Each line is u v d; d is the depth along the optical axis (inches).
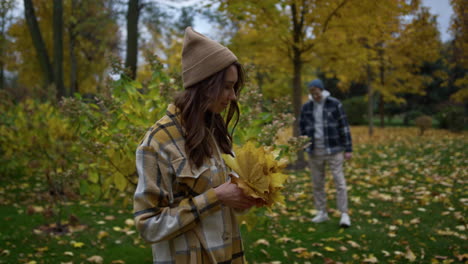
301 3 273.0
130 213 183.3
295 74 307.7
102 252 131.7
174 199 47.9
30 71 429.4
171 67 118.2
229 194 46.1
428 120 510.9
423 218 168.2
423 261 123.3
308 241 146.2
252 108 115.1
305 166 306.5
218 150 52.3
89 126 111.1
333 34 279.4
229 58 48.6
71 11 390.0
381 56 442.0
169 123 48.7
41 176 264.1
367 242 143.2
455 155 314.7
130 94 110.0
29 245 135.4
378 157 346.6
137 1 246.8
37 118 164.4
